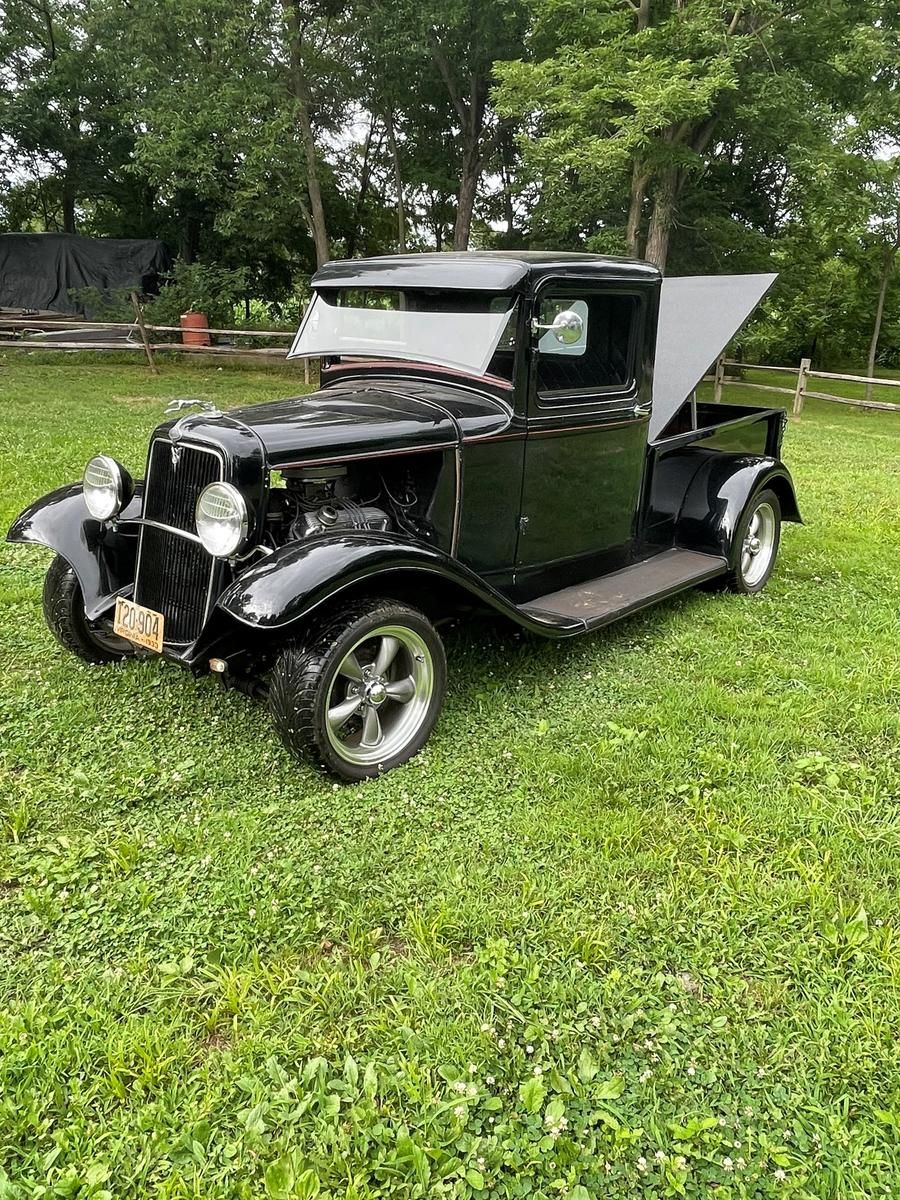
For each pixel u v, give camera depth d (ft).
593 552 15.57
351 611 10.57
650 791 10.87
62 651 14.16
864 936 8.36
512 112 47.19
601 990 7.73
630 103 44.65
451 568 11.25
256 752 11.46
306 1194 5.87
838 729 12.62
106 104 78.38
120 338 61.41
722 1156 6.32
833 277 71.31
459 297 13.19
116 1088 6.63
